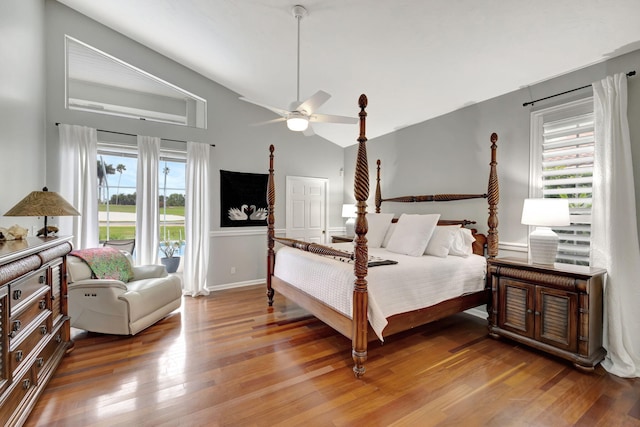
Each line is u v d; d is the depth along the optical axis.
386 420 1.68
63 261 2.35
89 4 3.32
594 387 2.00
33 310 1.78
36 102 3.05
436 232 3.24
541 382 2.06
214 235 4.43
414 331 2.99
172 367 2.23
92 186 3.47
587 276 2.17
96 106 3.74
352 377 2.12
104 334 2.83
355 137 5.29
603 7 1.97
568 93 2.76
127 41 3.77
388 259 2.86
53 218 3.29
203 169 4.20
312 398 1.87
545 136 2.93
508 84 3.08
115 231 4.05
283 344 2.65
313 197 5.44
